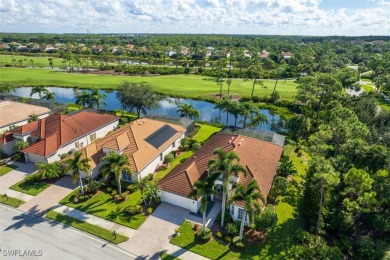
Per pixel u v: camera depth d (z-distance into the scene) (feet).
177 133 180.24
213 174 97.76
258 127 232.73
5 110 193.88
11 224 108.58
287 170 143.43
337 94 230.27
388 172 119.34
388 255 90.94
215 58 647.56
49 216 112.98
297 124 197.88
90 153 145.28
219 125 226.79
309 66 444.96
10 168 150.41
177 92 341.41
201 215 116.06
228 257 95.35
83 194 125.90
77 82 383.24
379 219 104.12
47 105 239.91
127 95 220.64
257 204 90.84
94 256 94.43
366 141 139.44
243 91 344.69
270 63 511.40
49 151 152.76
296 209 122.42
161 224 110.22
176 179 122.31
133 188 131.85
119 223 110.01
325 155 139.13
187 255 95.71
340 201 122.93
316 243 98.68
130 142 150.30
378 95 327.47
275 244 102.22
